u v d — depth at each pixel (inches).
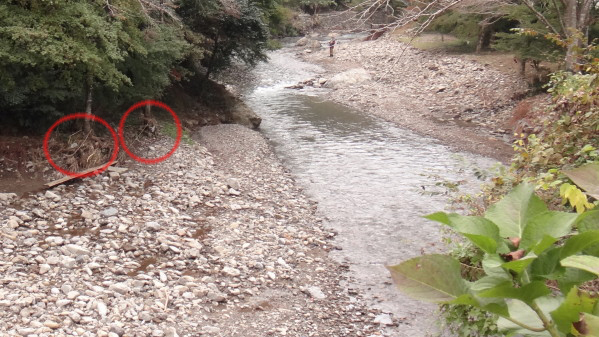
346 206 469.4
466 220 54.8
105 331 248.2
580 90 263.9
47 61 399.5
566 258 47.8
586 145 222.8
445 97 925.8
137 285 297.6
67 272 300.7
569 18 553.3
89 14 422.9
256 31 763.4
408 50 1273.4
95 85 485.1
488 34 1162.6
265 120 812.6
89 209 391.9
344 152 644.1
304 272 347.3
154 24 506.3
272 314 291.3
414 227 423.8
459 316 203.2
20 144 448.5
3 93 412.8
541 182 198.5
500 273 52.4
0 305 256.5
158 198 430.6
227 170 540.4
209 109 745.0
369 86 1049.5
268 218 427.8
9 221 348.8
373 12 454.6
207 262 340.5
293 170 572.1
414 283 53.6
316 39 1587.1
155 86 565.3
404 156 627.5
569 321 50.3
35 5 398.6
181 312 278.8
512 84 913.5
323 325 287.1
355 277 346.9
